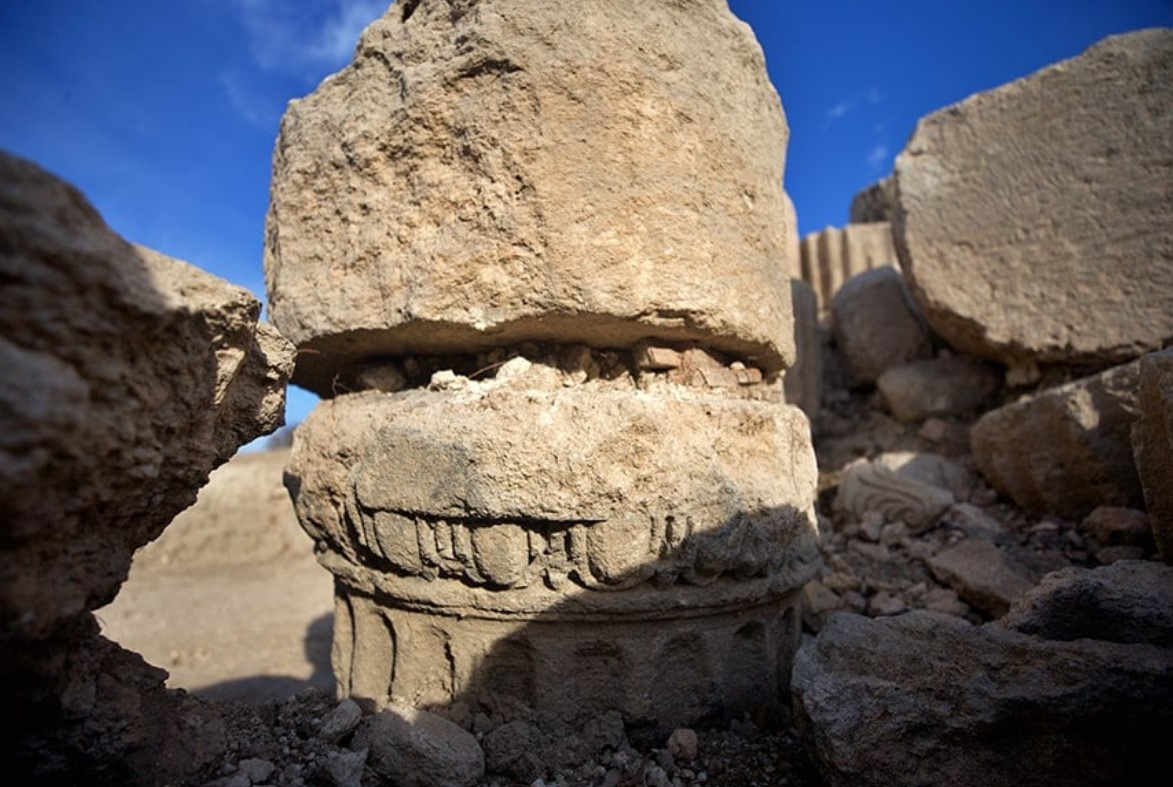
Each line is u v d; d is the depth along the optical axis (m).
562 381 2.27
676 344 2.32
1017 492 3.75
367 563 2.28
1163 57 3.61
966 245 4.18
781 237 2.62
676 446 2.01
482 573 1.98
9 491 0.98
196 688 3.83
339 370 2.72
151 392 1.31
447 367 2.48
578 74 2.00
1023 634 1.85
